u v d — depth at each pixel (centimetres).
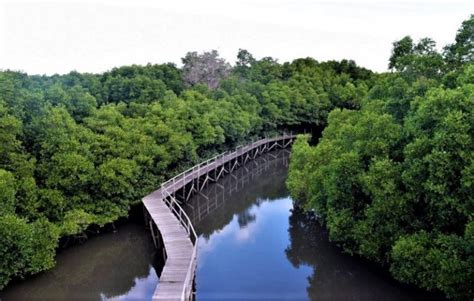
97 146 2177
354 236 1580
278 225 2488
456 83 1562
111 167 2102
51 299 1680
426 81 1739
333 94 5469
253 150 4522
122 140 2348
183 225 2036
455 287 1174
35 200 1753
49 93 2725
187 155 3056
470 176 1145
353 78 6712
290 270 1853
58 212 1853
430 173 1252
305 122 5322
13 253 1509
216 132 3531
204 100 3944
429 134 1366
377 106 1959
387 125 1566
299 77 6109
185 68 5606
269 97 5000
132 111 3188
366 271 1728
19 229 1471
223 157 3547
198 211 2820
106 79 4338
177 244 1783
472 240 1118
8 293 1633
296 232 2358
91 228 2194
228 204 2970
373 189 1436
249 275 1811
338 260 1856
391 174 1425
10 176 1599
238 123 3938
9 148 1741
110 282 1859
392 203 1382
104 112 2630
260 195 3183
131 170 2191
